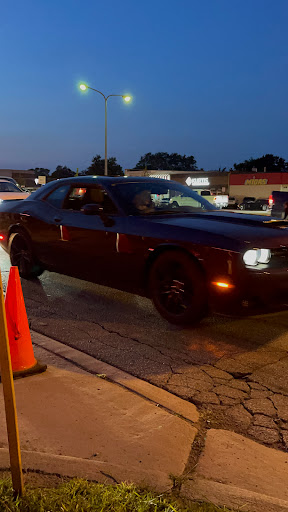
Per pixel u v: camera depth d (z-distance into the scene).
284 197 13.17
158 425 2.88
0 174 95.38
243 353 4.25
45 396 3.20
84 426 2.82
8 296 3.52
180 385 3.59
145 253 4.96
